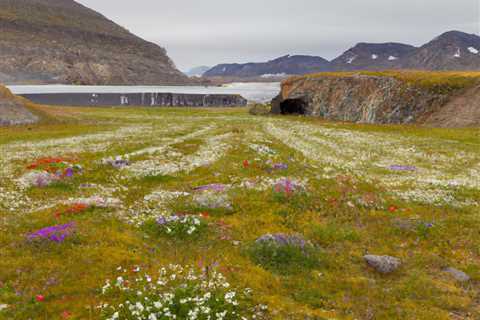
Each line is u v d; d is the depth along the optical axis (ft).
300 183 77.05
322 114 287.89
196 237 50.16
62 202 64.69
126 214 59.41
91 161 102.27
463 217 61.52
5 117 202.59
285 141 156.76
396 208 67.56
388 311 34.53
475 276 42.29
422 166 110.11
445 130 181.88
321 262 44.60
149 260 41.37
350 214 62.95
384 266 43.45
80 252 42.22
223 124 229.45
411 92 232.12
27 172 85.81
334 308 35.06
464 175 96.99
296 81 322.34
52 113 246.68
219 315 29.91
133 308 30.14
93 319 29.86
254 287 36.78
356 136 175.01
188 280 35.91
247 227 55.31
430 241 52.90
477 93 203.00
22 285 35.09
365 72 292.81
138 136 165.99
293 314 32.76
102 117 263.49
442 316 33.63
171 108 384.68
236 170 94.63
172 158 113.09
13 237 46.32
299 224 57.82
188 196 70.33
